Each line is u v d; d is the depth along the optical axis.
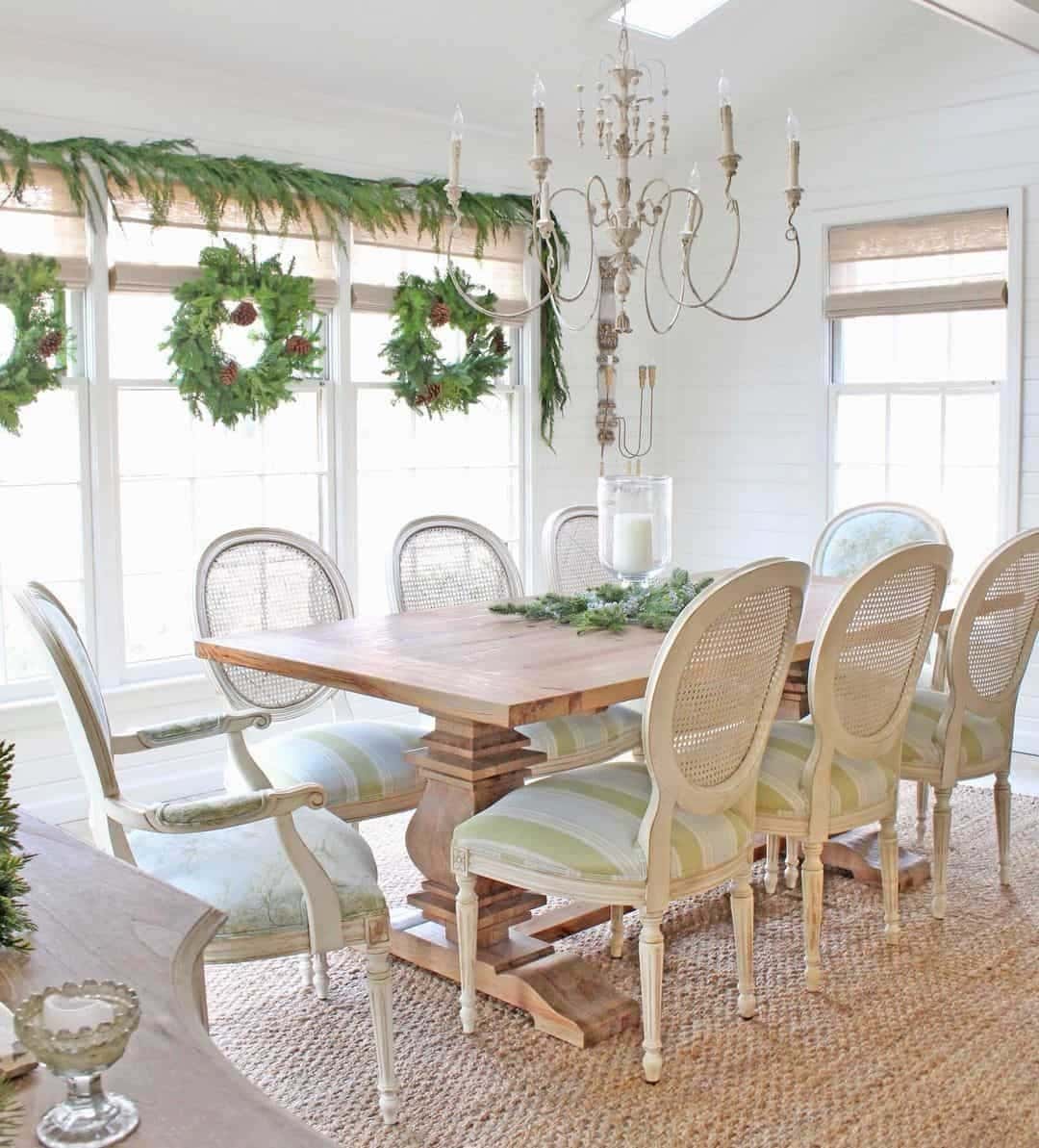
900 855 3.80
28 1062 1.15
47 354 4.15
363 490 5.29
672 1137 2.39
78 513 4.39
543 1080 2.61
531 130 5.53
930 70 5.35
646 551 3.64
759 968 3.14
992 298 5.27
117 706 4.49
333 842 2.51
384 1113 2.45
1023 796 4.63
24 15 3.91
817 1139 2.38
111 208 4.34
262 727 2.81
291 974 3.17
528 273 5.73
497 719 2.47
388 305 5.16
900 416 5.67
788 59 5.38
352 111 4.96
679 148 6.08
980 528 5.49
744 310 6.09
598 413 6.17
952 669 3.34
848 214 5.67
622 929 3.25
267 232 4.71
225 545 3.66
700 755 2.60
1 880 1.39
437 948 3.09
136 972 1.34
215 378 4.60
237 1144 1.03
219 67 4.44
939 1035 2.79
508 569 4.30
